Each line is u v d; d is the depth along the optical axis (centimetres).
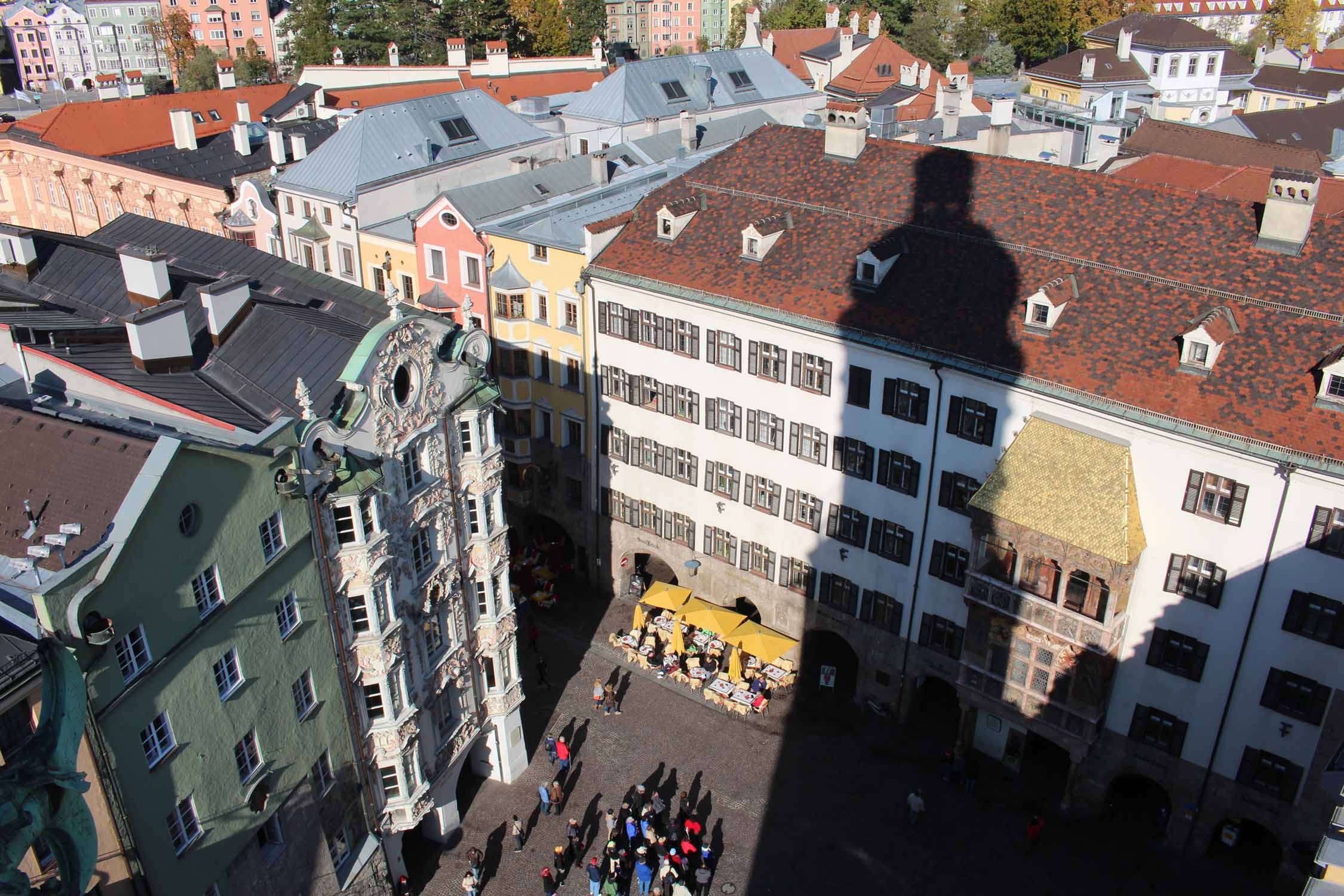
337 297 5116
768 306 5319
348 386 3922
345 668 4184
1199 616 4462
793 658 6022
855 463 5316
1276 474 4112
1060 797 5212
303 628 3919
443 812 4966
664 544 6319
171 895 3438
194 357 4400
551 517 6850
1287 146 8756
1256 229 4656
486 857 4966
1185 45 13875
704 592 6266
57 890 2617
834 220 5528
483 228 6334
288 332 4409
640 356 5931
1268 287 4469
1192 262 4666
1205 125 10725
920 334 4919
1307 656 4241
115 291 4816
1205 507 4334
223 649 3534
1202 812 4750
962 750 5303
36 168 9844
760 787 5338
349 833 4381
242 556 3550
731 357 5562
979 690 5097
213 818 3578
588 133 9294
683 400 5853
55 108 10369
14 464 3378
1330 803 4366
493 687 5166
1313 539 4109
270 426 3684
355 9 16338
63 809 2588
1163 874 4812
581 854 4962
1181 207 4856
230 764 3634
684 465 6019
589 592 6806
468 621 4903
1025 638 4847
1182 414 4288
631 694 5941
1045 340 4697
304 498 3800
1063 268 4866
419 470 4384
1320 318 4306
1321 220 4594
